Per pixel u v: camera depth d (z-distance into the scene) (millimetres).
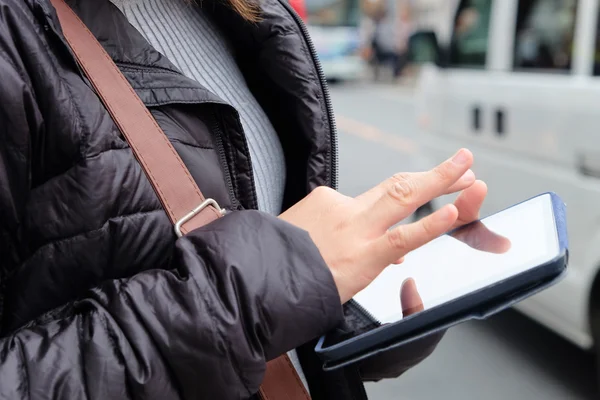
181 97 768
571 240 2408
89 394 562
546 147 2525
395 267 846
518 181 2697
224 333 588
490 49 2961
